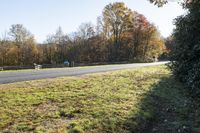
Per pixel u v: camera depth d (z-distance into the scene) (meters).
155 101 13.31
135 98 13.07
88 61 90.06
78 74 21.86
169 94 15.19
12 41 84.62
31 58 85.75
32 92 12.55
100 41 90.75
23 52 84.94
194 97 15.02
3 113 9.65
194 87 15.47
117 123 9.82
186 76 17.80
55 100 11.56
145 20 90.69
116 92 13.84
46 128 8.81
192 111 12.37
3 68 51.75
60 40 90.88
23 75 22.16
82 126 9.18
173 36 20.03
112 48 90.25
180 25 18.78
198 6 17.14
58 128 8.87
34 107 10.54
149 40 90.94
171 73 22.27
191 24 17.81
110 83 16.23
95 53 90.69
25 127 8.78
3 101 10.88
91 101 11.77
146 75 21.22
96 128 9.24
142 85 16.56
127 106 11.60
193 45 17.75
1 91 12.34
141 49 90.69
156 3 17.67
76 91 13.30
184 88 17.19
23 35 86.06
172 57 19.72
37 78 18.77
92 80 16.89
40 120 9.39
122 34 90.06
